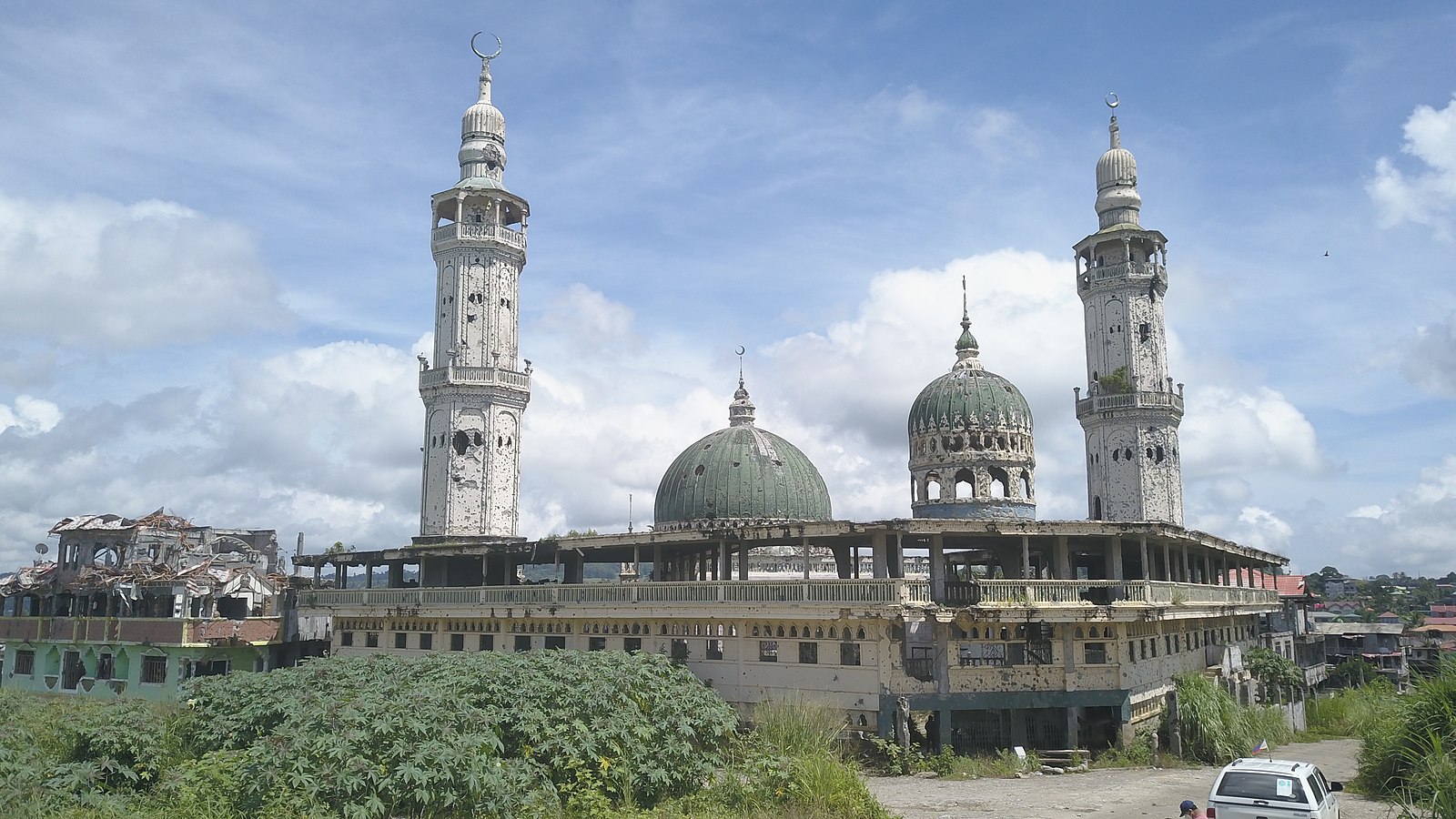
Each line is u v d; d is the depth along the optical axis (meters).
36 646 67.25
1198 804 33.72
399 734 26.08
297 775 24.17
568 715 30.48
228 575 67.75
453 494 70.38
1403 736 33.66
